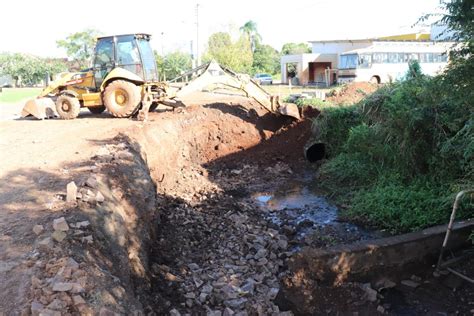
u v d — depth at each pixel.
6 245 4.78
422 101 9.05
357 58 32.16
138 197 7.12
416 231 7.11
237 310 5.82
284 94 21.00
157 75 16.00
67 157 8.49
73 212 5.40
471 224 6.92
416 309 5.87
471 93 6.32
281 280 6.49
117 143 9.47
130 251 5.69
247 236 8.03
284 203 10.08
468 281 6.12
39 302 3.89
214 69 14.23
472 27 5.75
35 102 15.03
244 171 12.57
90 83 15.24
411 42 33.47
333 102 15.78
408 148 9.34
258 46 67.94
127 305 4.38
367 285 6.21
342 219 8.88
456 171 8.55
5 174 7.41
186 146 12.99
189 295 5.97
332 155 12.49
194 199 10.02
